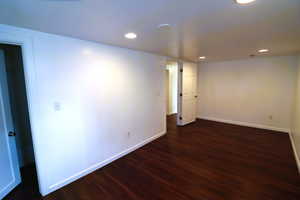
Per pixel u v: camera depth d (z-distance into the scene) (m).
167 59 4.26
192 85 5.06
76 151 2.21
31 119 1.78
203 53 3.44
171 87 6.60
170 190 1.99
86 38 2.11
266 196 1.86
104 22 1.55
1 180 1.84
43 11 1.29
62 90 2.01
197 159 2.77
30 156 2.67
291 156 2.83
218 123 5.04
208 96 5.43
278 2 1.18
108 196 1.90
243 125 4.77
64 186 2.08
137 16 1.42
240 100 4.75
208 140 3.65
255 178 2.20
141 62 3.20
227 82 4.95
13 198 1.88
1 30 1.54
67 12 1.31
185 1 1.15
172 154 2.97
